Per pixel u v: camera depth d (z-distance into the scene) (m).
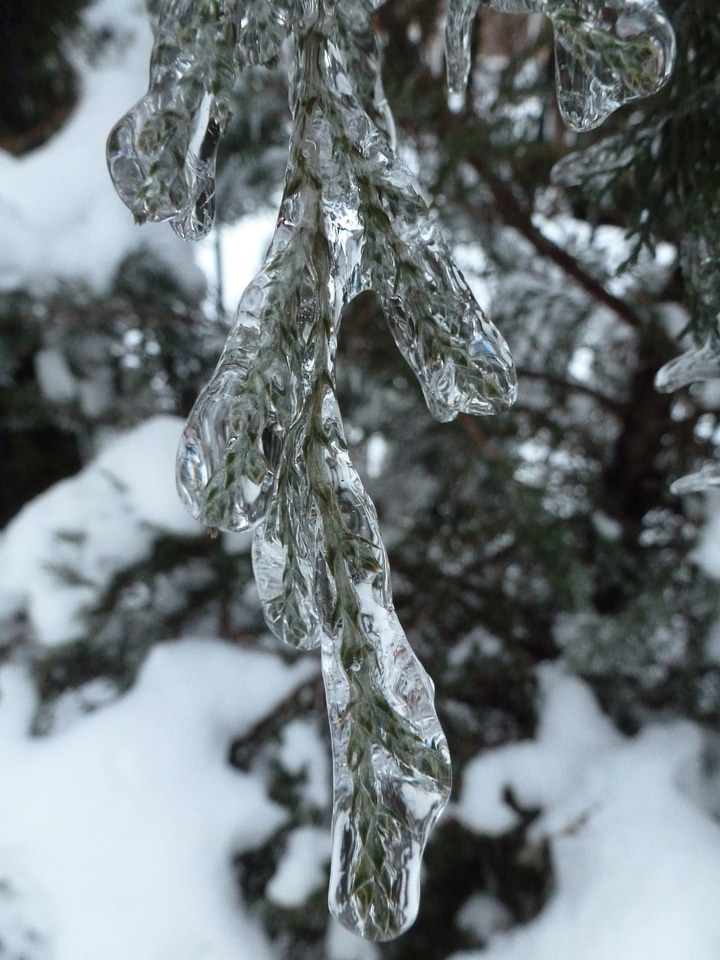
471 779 0.30
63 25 0.33
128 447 0.35
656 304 0.31
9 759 0.32
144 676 0.34
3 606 0.34
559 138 0.29
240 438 0.09
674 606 0.31
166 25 0.10
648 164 0.17
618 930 0.25
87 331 0.38
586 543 0.36
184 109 0.10
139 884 0.29
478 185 0.30
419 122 0.28
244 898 0.30
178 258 0.39
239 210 0.38
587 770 0.30
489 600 0.35
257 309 0.10
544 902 0.28
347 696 0.10
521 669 0.34
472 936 0.28
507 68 0.26
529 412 0.37
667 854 0.26
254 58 0.10
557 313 0.36
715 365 0.15
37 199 0.36
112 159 0.10
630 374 0.38
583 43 0.10
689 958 0.23
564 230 0.35
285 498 0.10
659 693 0.34
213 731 0.33
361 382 0.35
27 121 0.36
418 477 0.39
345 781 0.09
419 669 0.10
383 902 0.09
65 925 0.29
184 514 0.33
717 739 0.31
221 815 0.30
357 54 0.13
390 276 0.11
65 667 0.35
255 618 0.37
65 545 0.33
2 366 0.38
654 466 0.37
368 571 0.10
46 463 0.45
